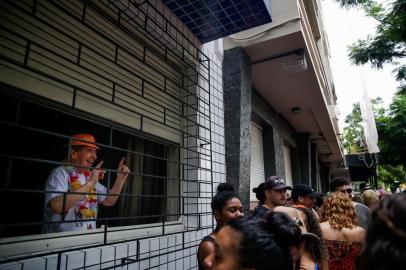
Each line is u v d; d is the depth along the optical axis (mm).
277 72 5211
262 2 2877
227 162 3977
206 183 3111
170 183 3240
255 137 6383
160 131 3029
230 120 4102
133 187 2840
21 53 1753
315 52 5656
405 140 13500
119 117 2512
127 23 2621
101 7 2395
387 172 27219
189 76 3480
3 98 1896
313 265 1973
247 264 899
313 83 5719
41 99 1913
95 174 2227
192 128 3361
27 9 1820
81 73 2160
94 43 2318
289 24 4113
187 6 2951
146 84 2855
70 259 1826
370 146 8336
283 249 935
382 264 738
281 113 7602
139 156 2938
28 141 2109
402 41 7785
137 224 2801
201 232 3174
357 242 2340
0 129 1940
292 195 3174
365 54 8484
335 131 10070
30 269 1618
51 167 2217
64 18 2074
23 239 1727
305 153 9516
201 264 1607
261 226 971
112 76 2459
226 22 3248
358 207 3402
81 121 2441
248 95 4465
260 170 6422
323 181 17531
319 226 2301
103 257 2041
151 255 2479
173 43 3066
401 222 749
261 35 4242
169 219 3133
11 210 2029
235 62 4289
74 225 2107
